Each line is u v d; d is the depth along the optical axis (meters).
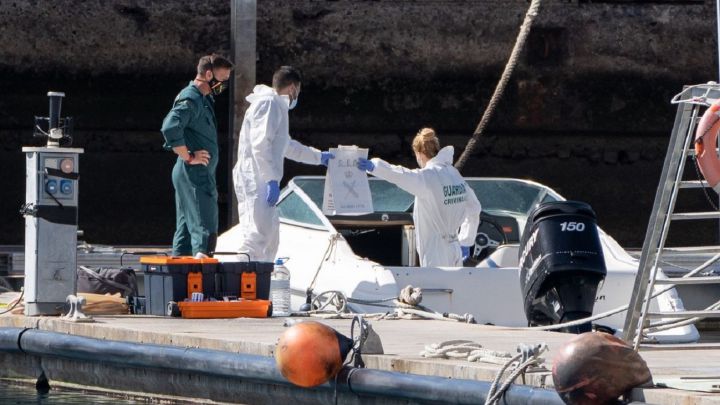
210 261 29.22
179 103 32.22
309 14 66.75
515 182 36.97
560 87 68.50
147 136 67.25
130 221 67.62
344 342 20.47
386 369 20.17
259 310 29.02
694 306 37.62
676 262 38.28
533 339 24.16
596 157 69.69
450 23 67.31
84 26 65.44
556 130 68.81
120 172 67.25
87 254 37.75
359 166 32.88
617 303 31.28
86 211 67.25
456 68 67.69
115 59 65.88
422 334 25.11
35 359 26.80
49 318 27.03
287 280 31.20
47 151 28.12
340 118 67.81
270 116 32.28
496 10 67.31
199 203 32.31
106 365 25.12
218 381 22.81
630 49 68.38
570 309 27.23
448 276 30.98
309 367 20.05
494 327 26.94
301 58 66.88
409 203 36.16
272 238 32.66
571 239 27.12
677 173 20.67
